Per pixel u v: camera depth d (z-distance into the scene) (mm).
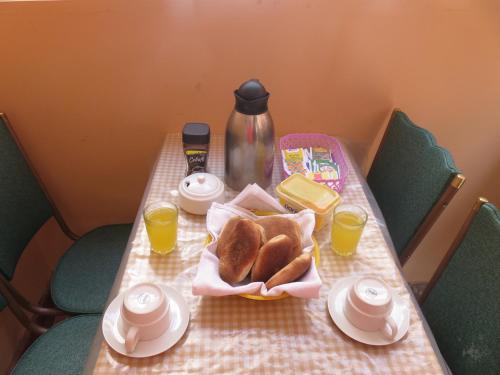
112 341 678
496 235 793
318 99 1315
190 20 1132
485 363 748
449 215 1717
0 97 1240
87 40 1149
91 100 1271
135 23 1128
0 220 1138
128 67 1208
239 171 1037
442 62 1262
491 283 780
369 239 935
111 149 1398
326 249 900
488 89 1330
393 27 1182
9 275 1128
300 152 1177
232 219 835
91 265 1263
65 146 1379
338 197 942
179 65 1213
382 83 1294
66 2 1078
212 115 1323
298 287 709
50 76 1210
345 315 741
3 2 1066
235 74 1241
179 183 1077
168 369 656
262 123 969
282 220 841
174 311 735
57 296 1165
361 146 1442
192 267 838
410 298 800
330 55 1223
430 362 683
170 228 830
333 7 1134
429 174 1062
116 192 1526
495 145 1490
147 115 1315
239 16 1134
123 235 1377
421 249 1841
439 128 1427
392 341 699
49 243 1603
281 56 1215
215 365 667
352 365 675
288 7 1127
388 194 1258
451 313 866
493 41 1226
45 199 1358
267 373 661
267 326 728
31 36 1130
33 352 1013
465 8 1160
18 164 1243
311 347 699
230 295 773
